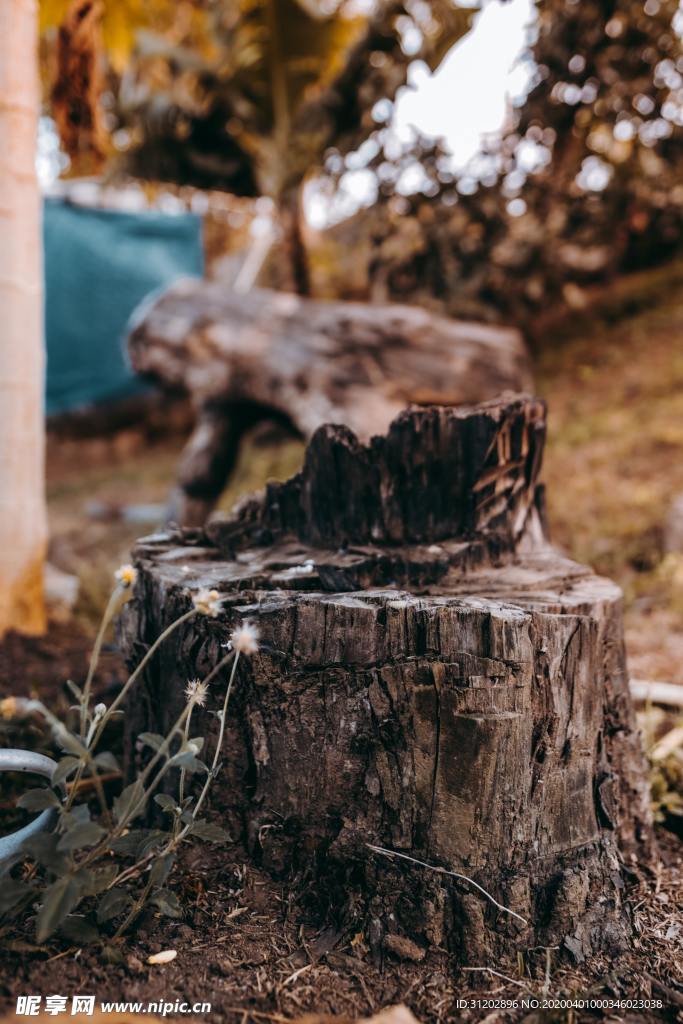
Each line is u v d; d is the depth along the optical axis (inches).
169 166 325.7
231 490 288.0
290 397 196.1
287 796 70.5
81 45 186.9
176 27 341.1
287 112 299.0
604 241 368.8
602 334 380.5
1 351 135.2
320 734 68.7
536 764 67.0
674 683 127.2
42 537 143.7
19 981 59.0
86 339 360.2
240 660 70.6
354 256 436.5
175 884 70.7
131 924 66.2
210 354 211.6
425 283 341.4
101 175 323.9
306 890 69.5
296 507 94.0
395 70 282.2
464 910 64.4
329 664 67.7
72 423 444.5
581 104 271.7
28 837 61.8
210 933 65.9
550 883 67.2
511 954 64.9
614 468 251.1
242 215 462.3
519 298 362.6
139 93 307.9
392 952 64.2
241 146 323.9
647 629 156.3
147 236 360.2
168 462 419.5
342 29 282.5
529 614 65.9
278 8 273.7
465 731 63.7
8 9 132.6
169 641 77.0
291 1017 57.6
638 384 316.2
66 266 352.2
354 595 71.1
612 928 67.8
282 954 64.1
